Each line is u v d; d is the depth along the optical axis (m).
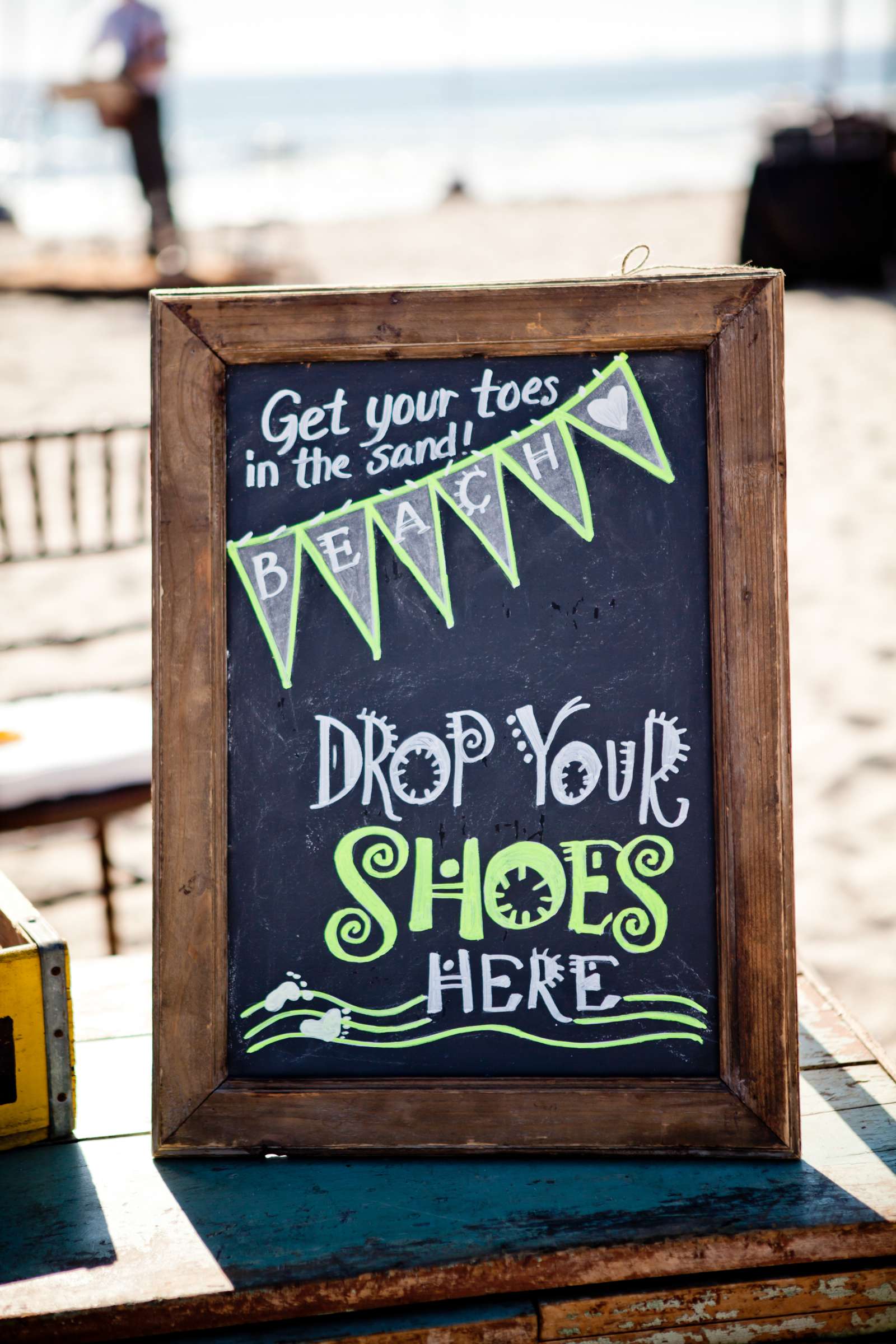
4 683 4.60
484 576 1.52
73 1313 1.28
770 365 1.46
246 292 1.48
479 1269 1.33
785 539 1.47
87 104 11.55
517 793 1.53
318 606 1.52
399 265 13.41
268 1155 1.50
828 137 11.34
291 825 1.52
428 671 1.52
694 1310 1.38
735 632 1.48
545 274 12.41
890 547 6.08
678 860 1.52
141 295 11.94
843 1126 1.53
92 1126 1.56
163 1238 1.37
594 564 1.52
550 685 1.52
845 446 7.52
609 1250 1.35
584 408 1.51
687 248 13.65
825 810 3.92
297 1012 1.52
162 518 1.49
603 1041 1.51
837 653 5.02
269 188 28.61
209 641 1.49
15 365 9.34
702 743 1.51
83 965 1.92
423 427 1.51
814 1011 1.78
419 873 1.52
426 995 1.52
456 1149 1.49
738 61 81.19
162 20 11.20
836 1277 1.39
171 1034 1.49
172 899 1.49
